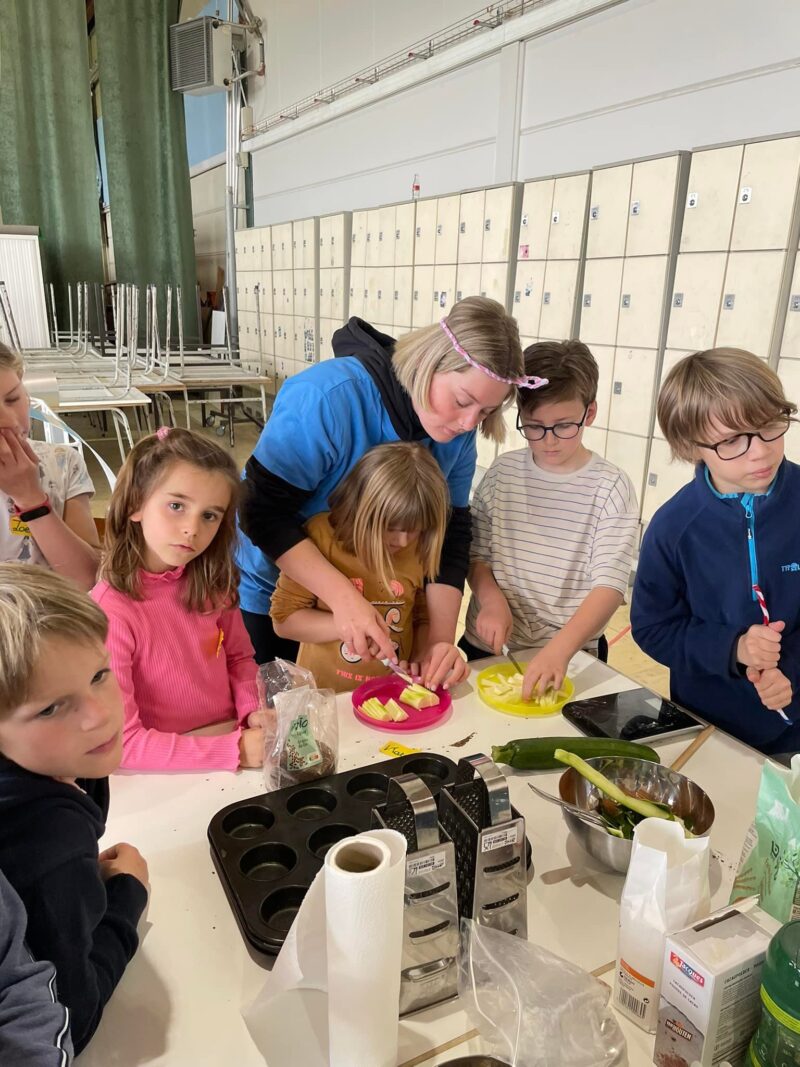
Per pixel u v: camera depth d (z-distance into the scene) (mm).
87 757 674
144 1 7375
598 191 3480
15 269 5422
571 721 1265
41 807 644
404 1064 676
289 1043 692
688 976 626
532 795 1062
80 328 6145
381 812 790
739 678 1347
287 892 829
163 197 7922
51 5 7062
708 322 3082
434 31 4887
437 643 1454
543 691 1302
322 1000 745
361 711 1248
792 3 2836
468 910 786
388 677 1389
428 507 1389
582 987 700
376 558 1409
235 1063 673
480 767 780
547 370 1484
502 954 719
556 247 3775
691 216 3082
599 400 3652
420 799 704
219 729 1222
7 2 6926
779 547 1312
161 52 7574
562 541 1623
